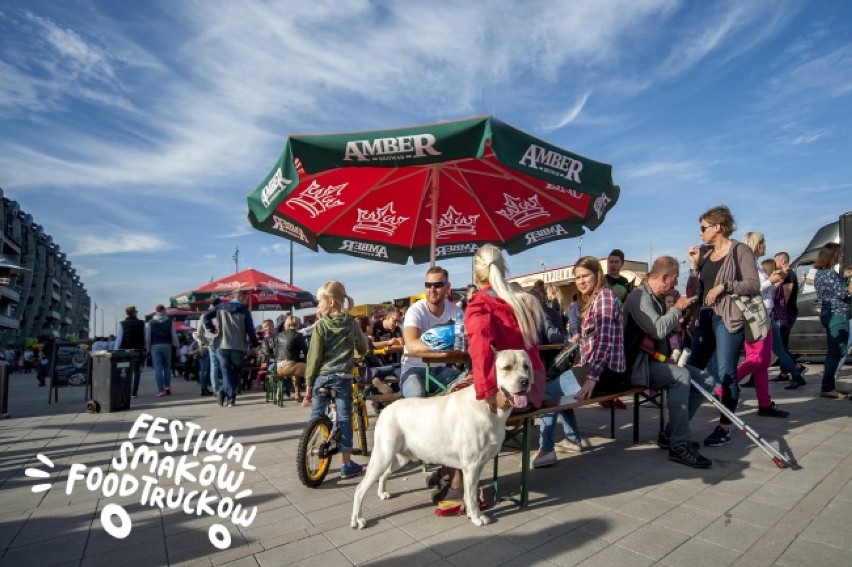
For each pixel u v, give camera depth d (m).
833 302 6.48
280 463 4.75
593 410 6.91
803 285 9.67
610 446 4.92
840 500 3.26
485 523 3.13
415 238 6.53
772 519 3.03
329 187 5.23
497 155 3.50
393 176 5.43
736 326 4.59
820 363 10.68
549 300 8.05
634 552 2.69
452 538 2.95
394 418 3.28
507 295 3.27
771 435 4.88
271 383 9.29
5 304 64.56
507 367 2.93
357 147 3.71
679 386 4.27
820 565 2.49
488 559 2.67
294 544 2.94
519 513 3.30
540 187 5.43
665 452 4.60
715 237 4.95
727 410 4.25
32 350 36.09
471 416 3.09
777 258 7.70
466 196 5.96
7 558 2.87
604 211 5.35
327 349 4.29
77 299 133.50
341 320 4.34
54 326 102.88
